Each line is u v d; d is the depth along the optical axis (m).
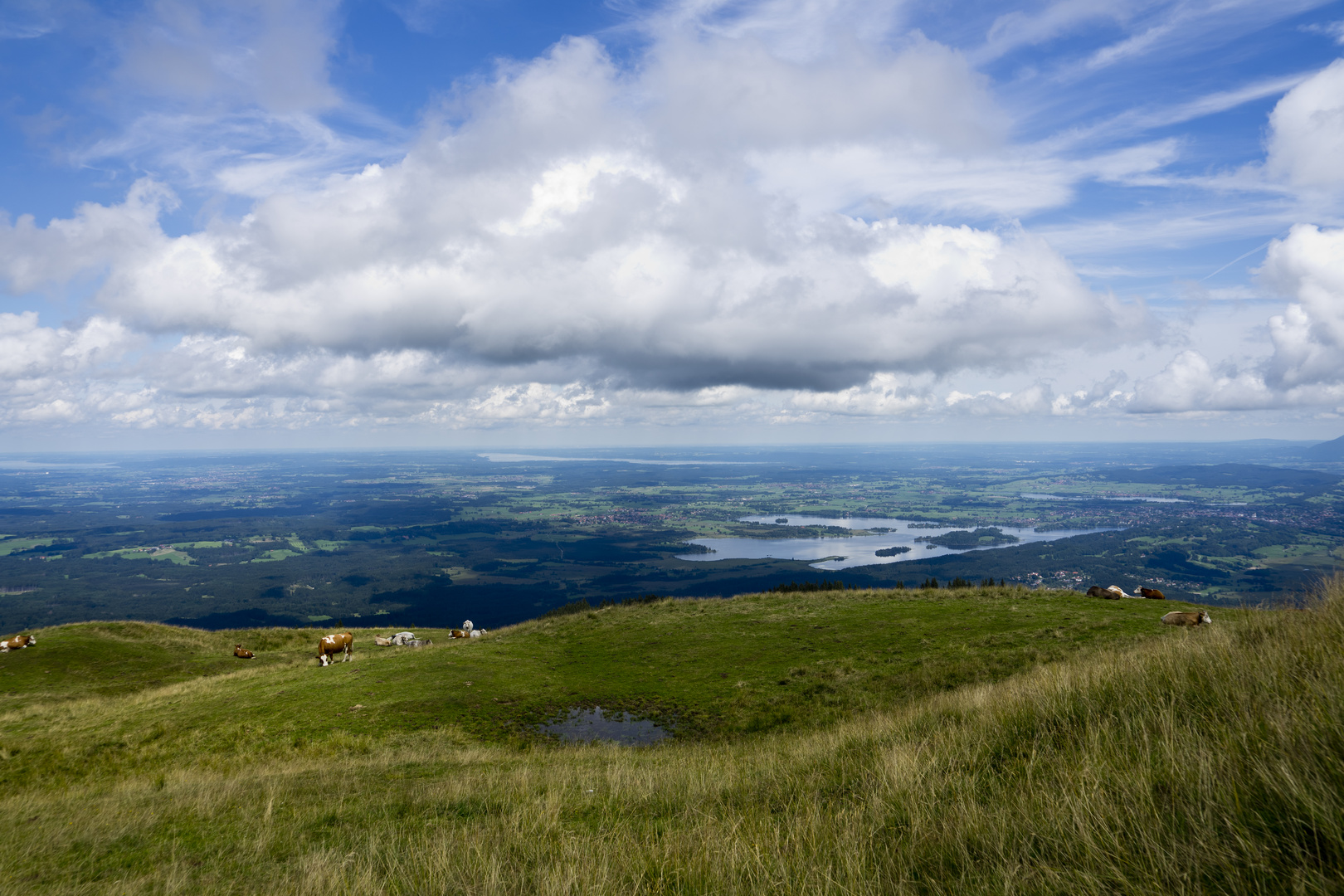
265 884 6.65
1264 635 8.16
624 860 5.60
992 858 4.35
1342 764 3.88
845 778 8.13
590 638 29.95
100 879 7.49
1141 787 4.55
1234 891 3.36
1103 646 19.09
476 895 5.28
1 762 18.17
